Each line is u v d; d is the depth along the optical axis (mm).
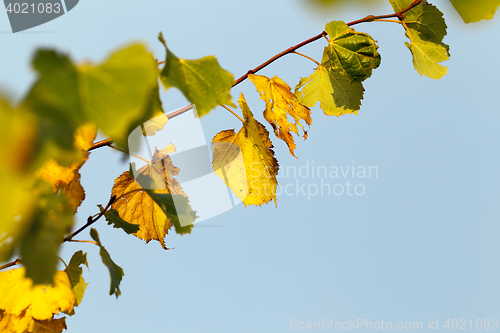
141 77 435
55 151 418
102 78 428
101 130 420
